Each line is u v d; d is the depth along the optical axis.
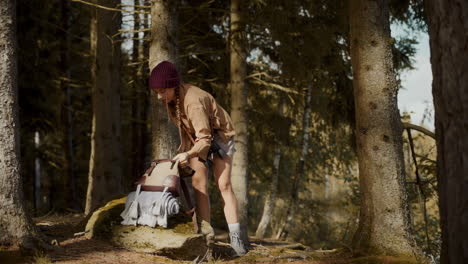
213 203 12.96
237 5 8.82
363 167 4.27
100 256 3.48
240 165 8.96
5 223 3.38
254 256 4.00
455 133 2.41
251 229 16.36
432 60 2.55
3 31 3.47
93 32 9.47
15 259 3.23
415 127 5.61
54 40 13.02
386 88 4.20
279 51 8.56
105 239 3.87
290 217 12.89
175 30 5.57
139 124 14.55
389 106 4.20
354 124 9.33
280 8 8.26
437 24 2.49
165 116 5.58
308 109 11.78
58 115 14.95
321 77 9.23
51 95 14.05
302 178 15.16
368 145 4.21
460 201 2.40
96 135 8.48
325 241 14.03
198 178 3.86
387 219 4.09
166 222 3.74
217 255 3.95
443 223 2.54
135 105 14.45
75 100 16.38
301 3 8.40
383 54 4.23
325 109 10.38
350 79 9.38
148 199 3.80
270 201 12.36
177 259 3.64
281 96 10.43
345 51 8.93
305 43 8.32
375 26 4.23
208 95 3.70
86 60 15.05
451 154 2.44
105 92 8.41
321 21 8.45
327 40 8.34
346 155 11.90
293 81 9.64
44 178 19.59
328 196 18.61
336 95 9.45
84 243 3.82
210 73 10.30
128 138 17.45
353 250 4.15
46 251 3.45
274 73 9.93
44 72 12.62
